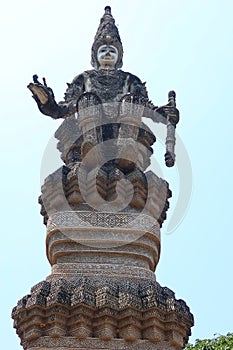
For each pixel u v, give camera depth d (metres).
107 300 10.05
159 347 10.05
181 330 10.34
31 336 9.98
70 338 9.91
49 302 10.11
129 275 10.97
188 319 10.49
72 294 10.27
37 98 12.71
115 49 14.30
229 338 23.31
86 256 11.29
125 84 13.41
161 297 10.44
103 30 14.43
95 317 10.05
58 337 9.90
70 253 11.32
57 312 9.97
